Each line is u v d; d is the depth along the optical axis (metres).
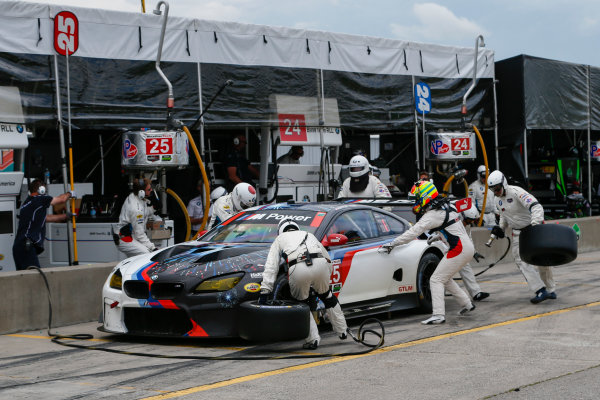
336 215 8.28
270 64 13.18
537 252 9.38
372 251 8.38
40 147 14.10
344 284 8.00
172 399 5.28
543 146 20.17
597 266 13.90
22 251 9.97
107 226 11.68
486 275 13.01
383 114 14.74
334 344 7.32
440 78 15.68
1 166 11.96
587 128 18.22
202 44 12.46
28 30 10.74
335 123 14.06
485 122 16.52
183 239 14.38
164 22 11.55
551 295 9.91
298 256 6.89
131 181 11.67
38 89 10.84
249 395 5.35
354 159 12.36
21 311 8.60
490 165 17.70
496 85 17.34
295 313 6.83
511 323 8.31
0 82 10.52
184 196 14.80
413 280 8.90
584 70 18.09
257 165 14.54
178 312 7.20
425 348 7.02
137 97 11.80
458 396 5.25
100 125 11.47
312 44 13.73
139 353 6.96
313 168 14.77
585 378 5.70
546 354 6.65
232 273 7.15
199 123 12.32
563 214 19.75
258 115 13.02
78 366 6.54
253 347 7.17
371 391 5.43
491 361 6.40
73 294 9.12
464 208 8.84
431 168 15.54
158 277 7.27
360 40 14.41
